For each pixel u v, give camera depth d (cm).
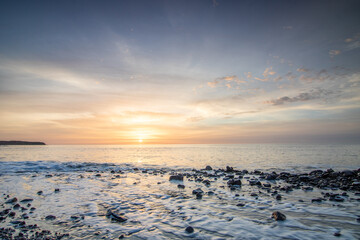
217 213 765
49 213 754
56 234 570
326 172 1795
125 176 1766
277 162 3028
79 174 1862
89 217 716
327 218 702
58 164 2538
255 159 3594
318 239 538
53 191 1127
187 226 636
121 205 871
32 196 1010
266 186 1293
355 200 945
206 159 3747
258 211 786
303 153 5247
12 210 781
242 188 1238
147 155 5103
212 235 568
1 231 586
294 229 607
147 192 1125
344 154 4672
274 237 553
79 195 1043
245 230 602
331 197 976
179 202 923
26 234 568
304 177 1508
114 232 589
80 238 546
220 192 1127
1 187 1226
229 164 2845
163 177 1714
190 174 1908
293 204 881
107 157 4309
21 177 1623
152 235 568
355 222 661
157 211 791
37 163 2562
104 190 1171
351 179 1499
